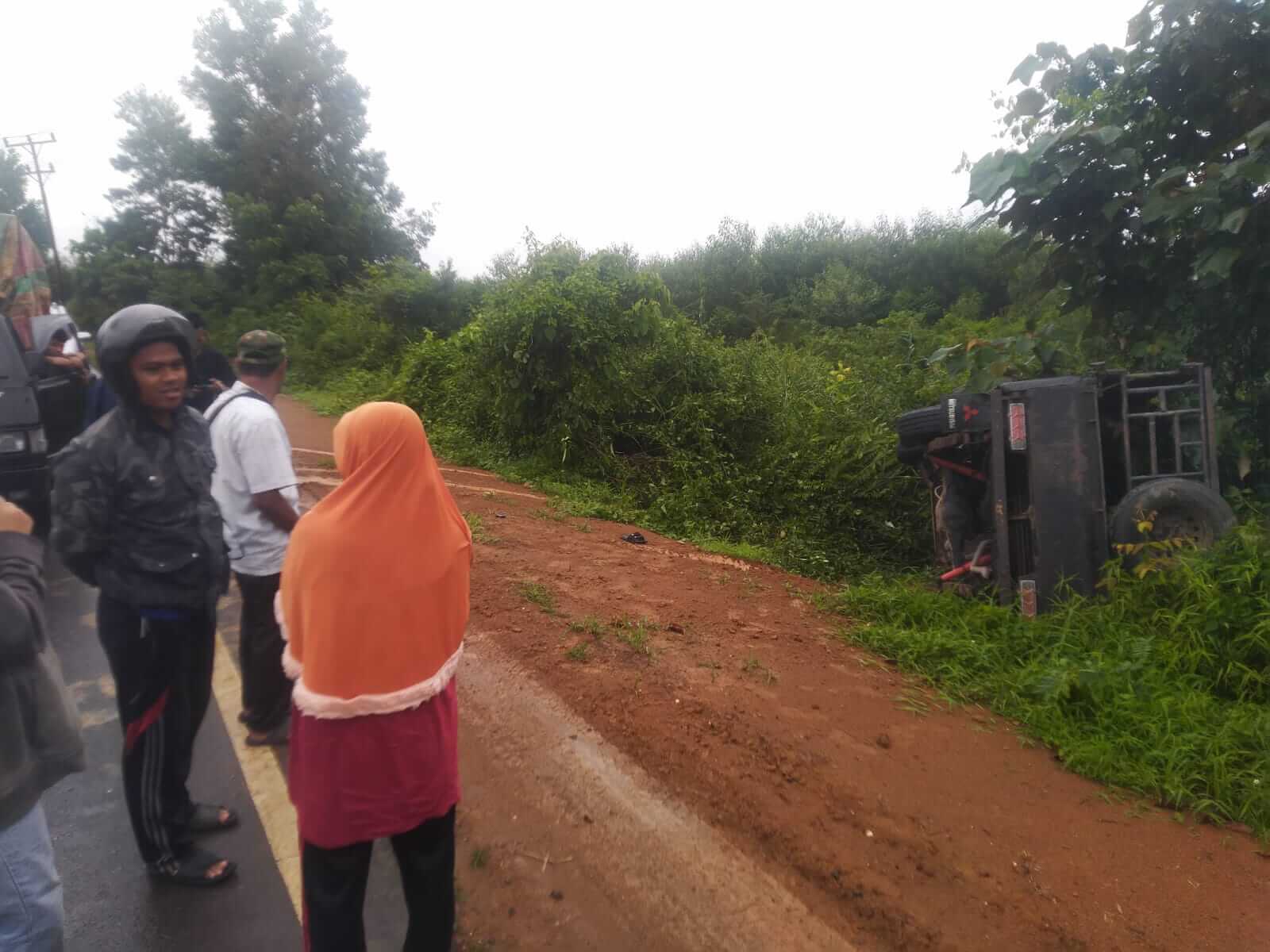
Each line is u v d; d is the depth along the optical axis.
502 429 10.88
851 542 8.42
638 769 3.70
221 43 27.19
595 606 5.46
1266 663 4.78
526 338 10.16
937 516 6.92
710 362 10.48
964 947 2.82
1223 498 6.07
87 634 5.41
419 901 2.45
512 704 4.18
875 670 4.97
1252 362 6.94
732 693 4.38
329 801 2.21
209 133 28.03
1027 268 8.38
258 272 25.86
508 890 3.03
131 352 2.71
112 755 3.99
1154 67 6.76
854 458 8.91
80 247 27.64
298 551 2.21
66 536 2.74
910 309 20.94
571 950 2.79
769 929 2.91
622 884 3.08
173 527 2.83
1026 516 5.96
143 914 2.93
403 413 2.27
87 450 2.75
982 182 6.68
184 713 2.97
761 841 3.31
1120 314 7.27
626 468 9.83
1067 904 3.05
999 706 4.61
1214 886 3.23
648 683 4.41
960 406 6.33
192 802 3.44
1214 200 6.08
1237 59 6.57
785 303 21.72
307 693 2.17
